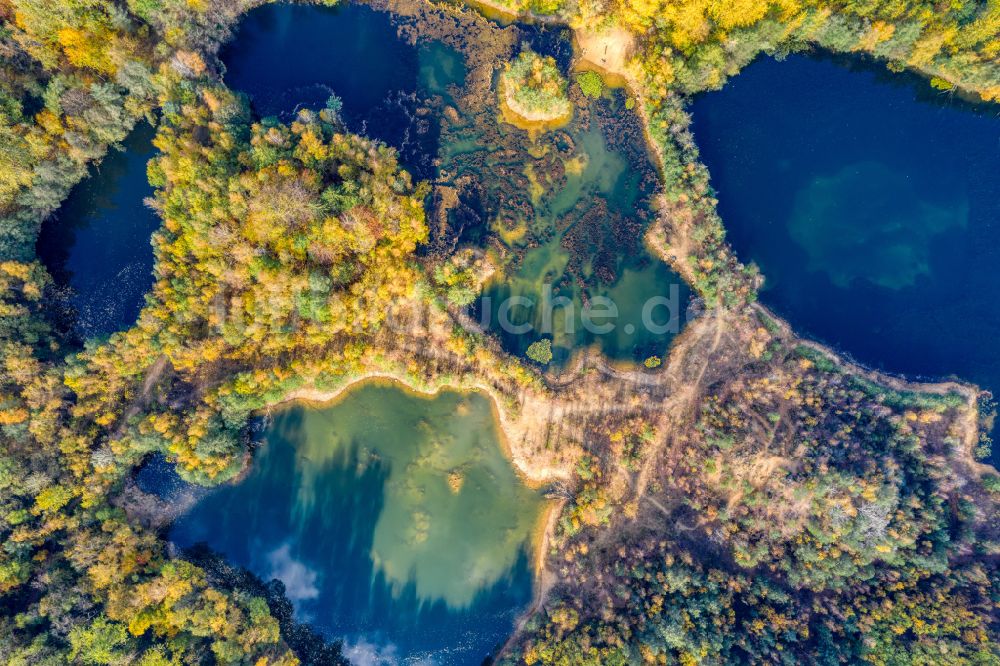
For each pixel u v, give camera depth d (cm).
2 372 5369
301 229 5528
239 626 5691
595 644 5738
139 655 5341
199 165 5450
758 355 6159
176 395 5822
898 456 5897
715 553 6012
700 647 5478
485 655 6225
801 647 5591
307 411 6284
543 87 5966
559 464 6228
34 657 5097
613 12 5959
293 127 5569
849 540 5709
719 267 6084
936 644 5356
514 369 6094
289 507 6262
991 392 6203
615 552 6131
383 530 6312
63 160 5644
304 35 6303
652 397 6238
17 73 5412
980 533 5756
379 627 6256
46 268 5919
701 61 5922
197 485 6100
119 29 5550
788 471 5909
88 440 5488
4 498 5281
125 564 5506
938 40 5794
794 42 6191
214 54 5988
